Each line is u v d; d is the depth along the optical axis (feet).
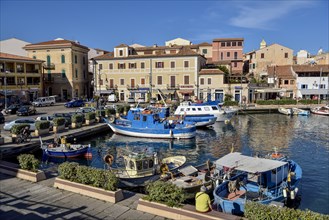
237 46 252.62
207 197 31.78
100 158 80.28
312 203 51.03
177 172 56.80
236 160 48.93
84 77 242.99
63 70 222.69
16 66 191.52
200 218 31.09
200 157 84.12
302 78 224.94
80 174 41.24
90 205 36.99
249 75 257.14
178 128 107.24
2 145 78.84
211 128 133.28
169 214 33.22
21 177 47.42
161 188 34.53
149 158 56.70
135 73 216.95
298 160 79.97
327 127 137.59
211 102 154.92
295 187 50.29
